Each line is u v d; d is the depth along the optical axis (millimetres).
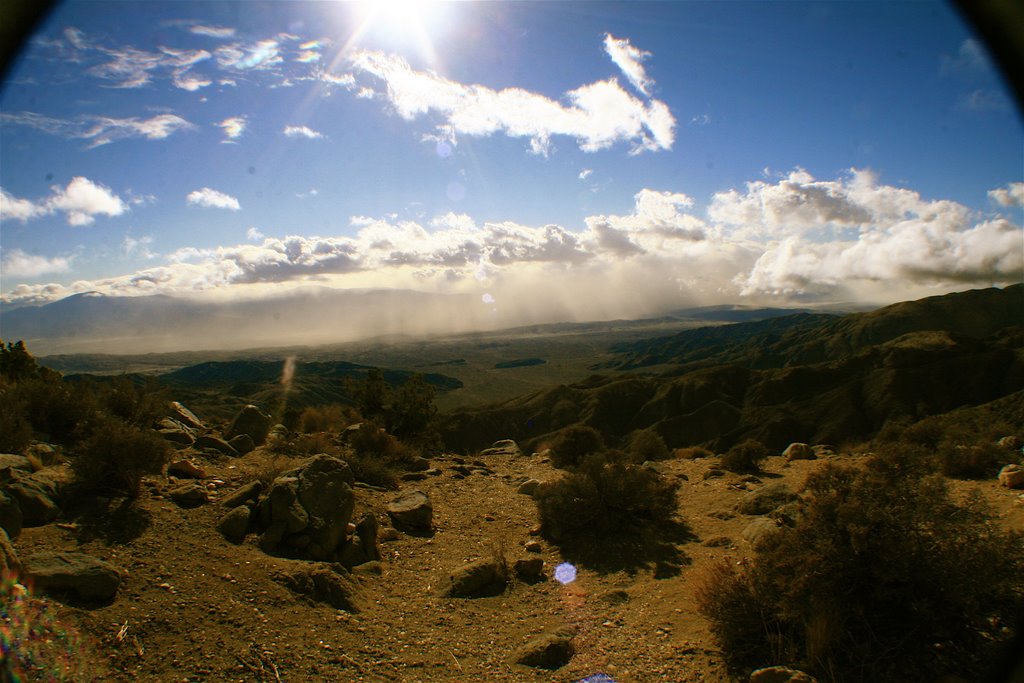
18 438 9500
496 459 20172
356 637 6719
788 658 5879
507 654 6707
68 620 5562
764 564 6590
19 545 6801
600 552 10359
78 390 12258
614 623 7555
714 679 5910
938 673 5395
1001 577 5746
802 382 137500
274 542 8453
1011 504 9688
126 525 7887
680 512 12617
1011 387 105562
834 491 6801
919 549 5848
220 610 6484
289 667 5793
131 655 5457
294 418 19891
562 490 11500
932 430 16328
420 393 21359
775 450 108312
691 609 7645
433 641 6941
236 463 12086
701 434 125562
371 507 11688
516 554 10430
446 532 11406
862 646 5762
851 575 6039
